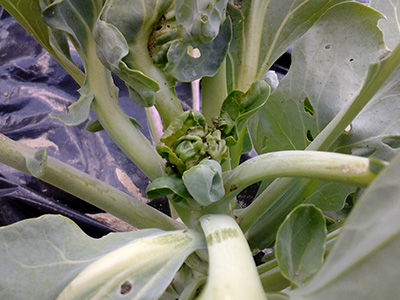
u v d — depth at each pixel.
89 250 0.24
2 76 0.66
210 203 0.26
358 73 0.35
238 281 0.20
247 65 0.36
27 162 0.30
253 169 0.26
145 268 0.23
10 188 0.57
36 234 0.24
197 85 0.53
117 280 0.23
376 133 0.33
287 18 0.36
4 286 0.22
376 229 0.17
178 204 0.29
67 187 0.31
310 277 0.22
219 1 0.28
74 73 0.38
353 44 0.36
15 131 0.62
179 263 0.24
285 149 0.39
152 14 0.29
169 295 0.37
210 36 0.28
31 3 0.33
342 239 0.18
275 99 0.38
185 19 0.28
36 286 0.22
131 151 0.32
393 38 0.41
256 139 0.44
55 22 0.32
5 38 0.69
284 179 0.31
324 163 0.23
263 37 0.36
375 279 0.17
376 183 0.16
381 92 0.34
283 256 0.21
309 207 0.21
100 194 0.32
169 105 0.31
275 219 0.34
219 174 0.26
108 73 0.33
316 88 0.36
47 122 0.63
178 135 0.28
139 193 0.61
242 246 0.23
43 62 0.68
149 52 0.30
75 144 0.62
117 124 0.32
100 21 0.28
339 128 0.29
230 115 0.30
